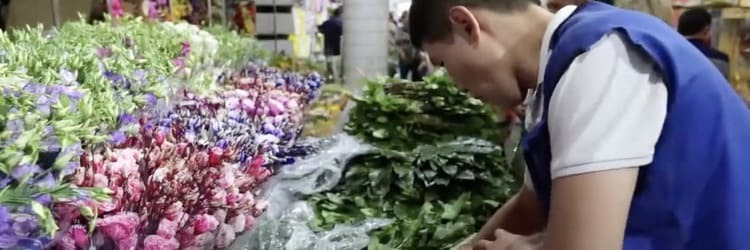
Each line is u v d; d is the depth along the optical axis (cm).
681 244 101
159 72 187
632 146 93
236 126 168
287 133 211
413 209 238
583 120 93
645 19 104
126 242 100
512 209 150
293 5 772
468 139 298
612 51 97
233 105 197
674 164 98
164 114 161
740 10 381
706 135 99
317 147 255
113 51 195
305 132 292
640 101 95
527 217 149
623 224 91
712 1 381
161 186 112
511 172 274
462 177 248
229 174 127
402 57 679
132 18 305
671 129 98
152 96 156
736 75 380
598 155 91
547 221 107
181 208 113
